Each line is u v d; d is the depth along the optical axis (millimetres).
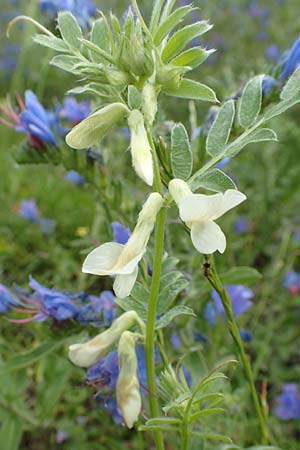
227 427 329
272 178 555
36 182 591
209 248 166
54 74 761
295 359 442
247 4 950
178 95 192
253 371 379
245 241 516
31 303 297
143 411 269
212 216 166
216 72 778
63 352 313
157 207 181
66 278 457
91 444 368
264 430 275
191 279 310
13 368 294
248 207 551
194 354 318
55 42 206
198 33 189
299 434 394
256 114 210
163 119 291
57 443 378
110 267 171
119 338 218
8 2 913
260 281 486
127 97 200
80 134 186
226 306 252
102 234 429
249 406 382
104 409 343
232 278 329
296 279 462
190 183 199
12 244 521
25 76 829
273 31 880
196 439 262
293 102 201
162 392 245
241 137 207
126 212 334
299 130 582
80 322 285
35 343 390
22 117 321
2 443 335
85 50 205
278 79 288
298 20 865
